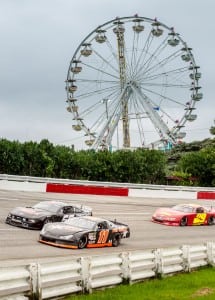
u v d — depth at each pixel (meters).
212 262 16.83
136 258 12.73
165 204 44.28
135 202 43.06
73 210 23.19
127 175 63.03
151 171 65.00
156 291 11.95
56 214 22.36
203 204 48.88
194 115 69.06
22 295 9.30
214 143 107.56
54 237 18.53
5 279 8.90
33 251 16.98
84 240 18.94
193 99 68.75
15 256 15.77
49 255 16.50
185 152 106.12
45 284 9.74
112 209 35.75
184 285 13.09
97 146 68.31
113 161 62.31
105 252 18.53
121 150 64.06
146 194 50.22
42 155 56.72
